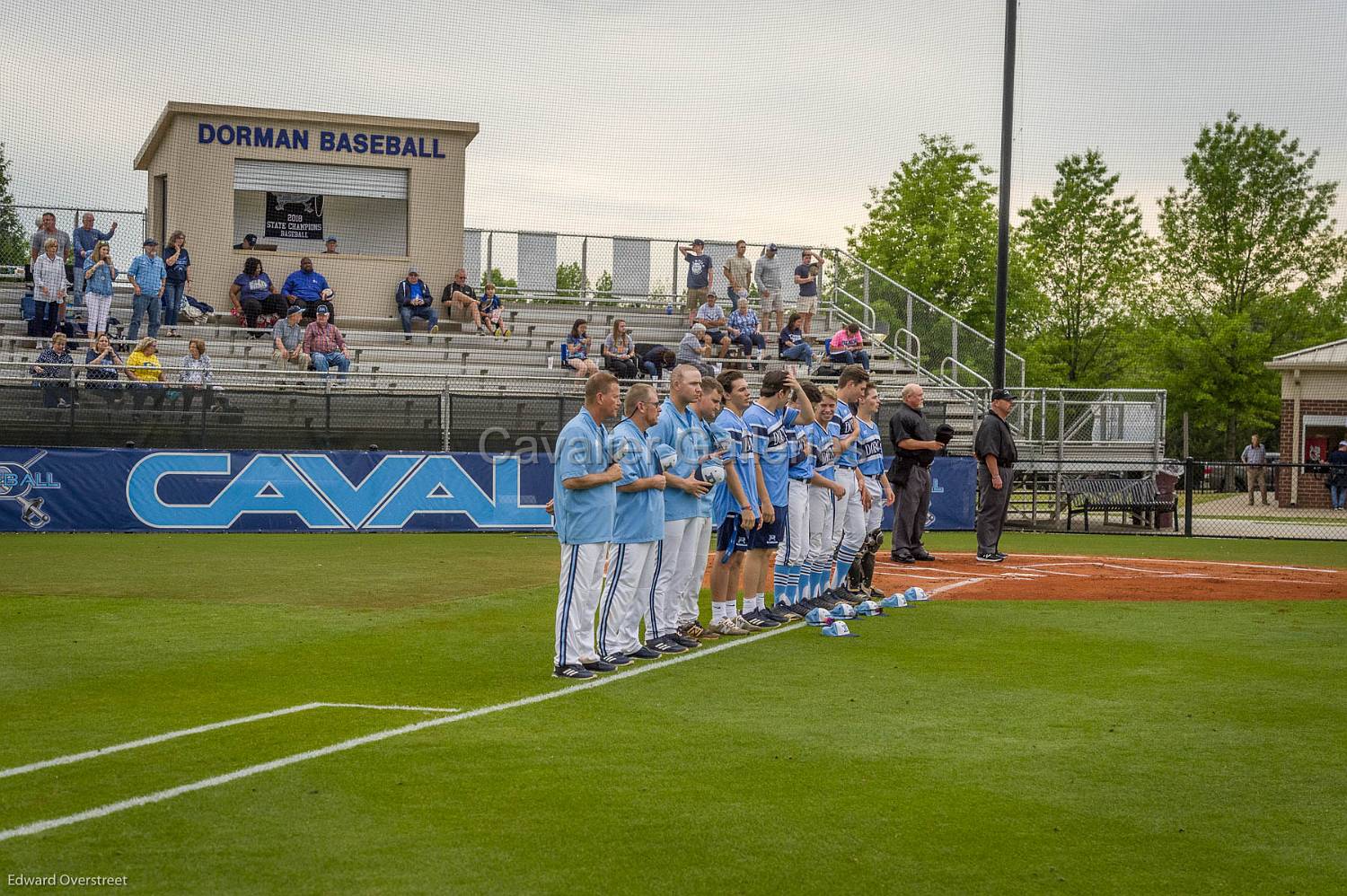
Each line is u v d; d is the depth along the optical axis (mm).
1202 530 21906
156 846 4535
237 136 24172
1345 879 4438
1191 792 5418
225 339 22031
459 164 25562
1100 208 45781
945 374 25750
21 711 6613
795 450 10055
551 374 22719
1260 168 43625
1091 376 46000
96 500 17062
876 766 5746
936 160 47094
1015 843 4750
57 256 20641
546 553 15055
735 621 9523
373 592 11492
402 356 22922
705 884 4273
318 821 4832
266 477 17578
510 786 5324
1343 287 43781
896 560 14492
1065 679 7816
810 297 26531
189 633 9195
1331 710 6973
